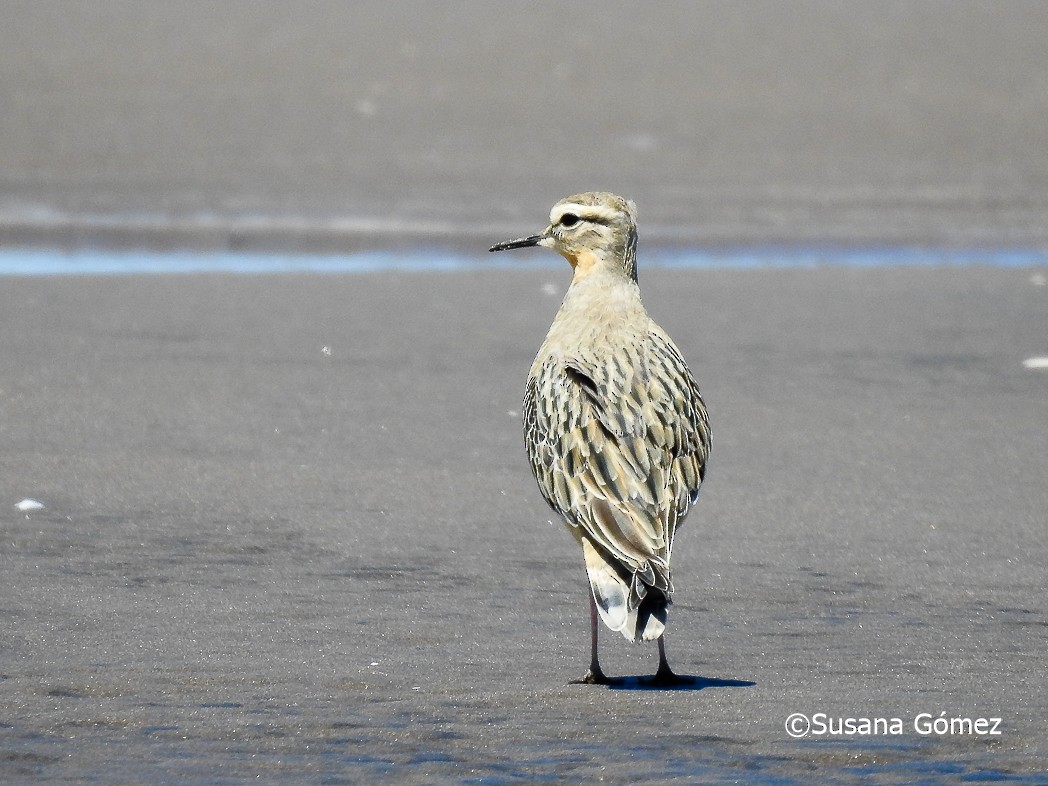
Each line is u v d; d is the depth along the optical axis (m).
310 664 8.08
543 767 6.66
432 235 25.31
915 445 13.21
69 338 16.75
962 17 45.34
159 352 16.20
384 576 9.70
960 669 8.12
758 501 11.55
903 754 6.83
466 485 11.84
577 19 43.88
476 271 21.89
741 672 8.12
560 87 37.81
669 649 8.49
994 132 35.50
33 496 11.30
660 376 8.39
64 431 13.11
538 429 8.40
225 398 14.38
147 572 9.66
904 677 7.98
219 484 11.70
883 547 10.48
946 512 11.33
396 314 18.56
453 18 43.59
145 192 27.86
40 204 26.77
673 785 6.46
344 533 10.59
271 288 20.16
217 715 7.23
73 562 9.82
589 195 9.03
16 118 33.09
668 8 45.28
